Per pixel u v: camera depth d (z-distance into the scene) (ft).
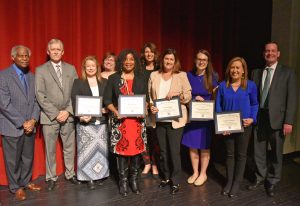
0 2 10.27
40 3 10.92
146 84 10.16
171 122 10.13
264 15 15.05
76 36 11.64
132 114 9.61
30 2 10.69
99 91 10.55
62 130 10.79
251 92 10.02
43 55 11.16
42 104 10.12
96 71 10.56
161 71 10.35
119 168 10.31
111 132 10.03
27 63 9.68
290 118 10.12
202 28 15.07
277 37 13.98
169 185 11.07
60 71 10.47
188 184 11.27
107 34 12.41
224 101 10.10
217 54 15.70
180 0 14.28
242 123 9.89
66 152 11.09
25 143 10.14
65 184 11.12
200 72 10.69
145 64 11.49
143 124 10.11
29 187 10.59
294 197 10.34
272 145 10.62
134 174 10.51
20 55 9.44
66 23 11.43
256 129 10.84
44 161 11.66
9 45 10.54
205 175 11.31
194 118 10.27
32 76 10.11
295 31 13.69
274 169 10.63
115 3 12.40
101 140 10.73
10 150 9.95
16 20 10.57
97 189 10.73
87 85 10.33
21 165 10.43
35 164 11.48
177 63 10.21
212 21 15.38
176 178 10.50
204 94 10.59
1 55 10.47
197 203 9.82
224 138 10.36
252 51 15.61
